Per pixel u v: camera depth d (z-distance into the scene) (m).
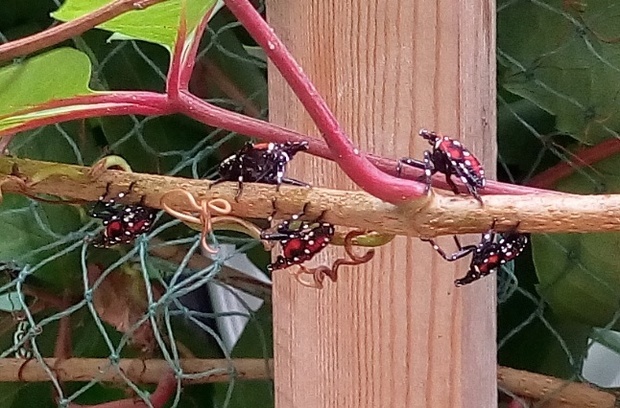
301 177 0.25
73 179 0.17
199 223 0.17
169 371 0.32
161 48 0.33
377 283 0.25
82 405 0.34
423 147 0.24
